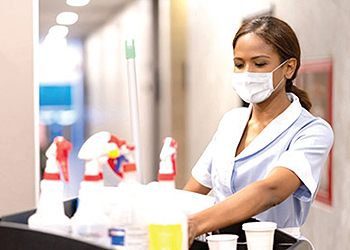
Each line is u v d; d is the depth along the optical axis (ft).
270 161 6.73
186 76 10.62
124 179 4.24
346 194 11.32
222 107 10.78
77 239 3.56
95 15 10.21
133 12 10.37
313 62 10.98
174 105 10.62
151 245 4.33
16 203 9.78
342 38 11.10
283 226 6.70
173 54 10.55
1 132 9.67
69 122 10.16
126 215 4.21
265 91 6.66
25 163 9.78
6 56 9.61
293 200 6.71
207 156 7.58
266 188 5.73
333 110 11.15
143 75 10.48
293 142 6.66
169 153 4.38
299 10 10.84
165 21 10.49
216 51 10.69
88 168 4.08
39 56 9.93
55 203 4.19
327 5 11.01
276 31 6.63
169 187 4.36
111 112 10.36
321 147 6.49
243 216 5.39
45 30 9.96
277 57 6.64
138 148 5.50
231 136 7.14
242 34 6.75
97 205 4.05
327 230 11.30
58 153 4.23
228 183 6.95
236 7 10.66
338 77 11.14
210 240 4.93
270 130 6.80
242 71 6.73
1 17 9.54
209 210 5.23
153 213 4.34
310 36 10.93
